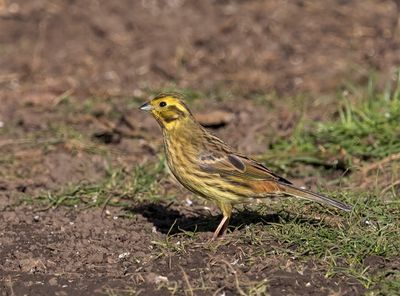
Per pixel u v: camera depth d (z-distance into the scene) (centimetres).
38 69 1986
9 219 1275
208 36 2102
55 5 2291
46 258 1127
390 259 1078
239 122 1680
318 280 1029
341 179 1395
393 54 1978
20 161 1530
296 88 1869
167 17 2220
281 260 1077
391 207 1238
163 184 1420
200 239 1167
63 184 1425
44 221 1273
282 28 2138
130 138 1639
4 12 2255
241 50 2041
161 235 1198
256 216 1220
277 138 1579
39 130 1669
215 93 1855
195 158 1173
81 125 1702
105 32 2153
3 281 1059
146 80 1934
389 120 1553
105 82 1922
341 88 1834
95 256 1112
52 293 1019
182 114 1187
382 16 2192
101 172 1478
